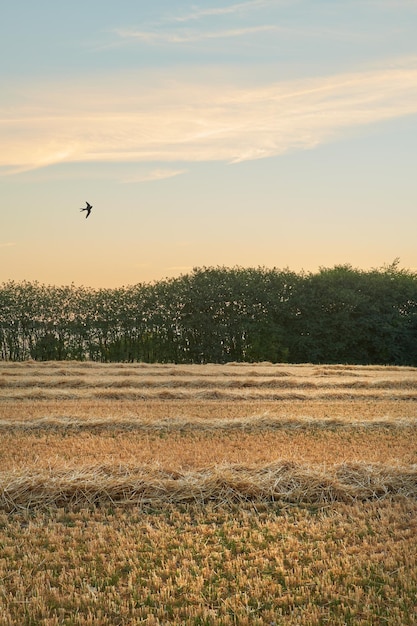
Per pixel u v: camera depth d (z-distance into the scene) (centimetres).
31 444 1367
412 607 686
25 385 2250
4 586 750
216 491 1052
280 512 999
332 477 1092
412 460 1218
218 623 666
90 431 1527
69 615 689
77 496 1039
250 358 4269
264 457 1227
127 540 876
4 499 1016
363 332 4553
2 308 3897
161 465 1137
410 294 4731
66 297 4000
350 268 5066
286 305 4444
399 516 949
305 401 2019
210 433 1508
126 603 708
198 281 4334
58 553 832
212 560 814
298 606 707
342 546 853
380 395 2102
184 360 4172
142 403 1936
